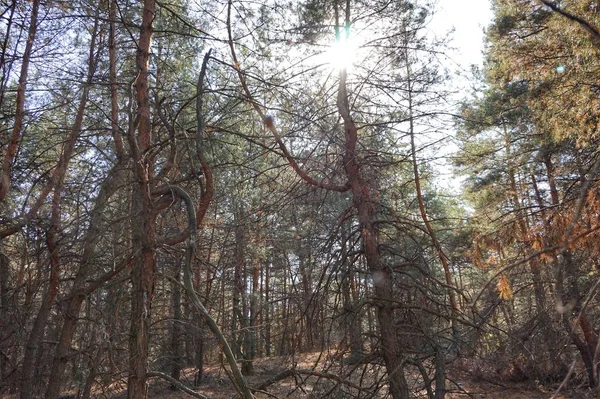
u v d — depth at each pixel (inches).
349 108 366.9
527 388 450.3
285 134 332.2
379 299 327.0
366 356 327.3
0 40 370.0
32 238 410.6
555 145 546.9
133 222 298.0
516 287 526.9
